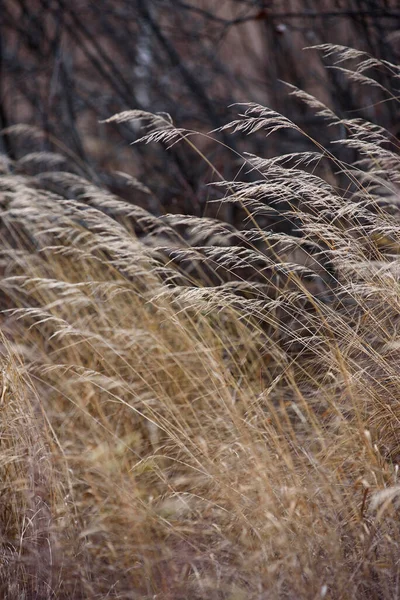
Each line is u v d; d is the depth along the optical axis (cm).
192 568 555
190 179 1070
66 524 596
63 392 745
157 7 1248
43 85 1211
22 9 1205
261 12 1061
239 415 618
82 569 570
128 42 1284
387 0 1035
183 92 1215
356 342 617
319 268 787
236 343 728
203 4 1322
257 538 553
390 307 629
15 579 577
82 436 689
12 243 988
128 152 1252
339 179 955
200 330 748
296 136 1124
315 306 636
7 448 641
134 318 768
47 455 622
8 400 648
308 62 1177
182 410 696
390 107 1003
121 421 718
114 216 1016
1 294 920
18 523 610
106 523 611
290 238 656
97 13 1251
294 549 524
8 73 1250
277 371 741
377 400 605
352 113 1030
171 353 693
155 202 1030
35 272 849
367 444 556
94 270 848
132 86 1245
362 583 513
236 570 530
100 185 1061
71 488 609
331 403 605
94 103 1252
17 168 1091
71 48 1282
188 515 596
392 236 670
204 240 918
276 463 589
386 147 952
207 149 1146
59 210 858
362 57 1046
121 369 749
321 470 563
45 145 1132
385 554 526
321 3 1127
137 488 641
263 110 661
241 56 1321
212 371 645
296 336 665
